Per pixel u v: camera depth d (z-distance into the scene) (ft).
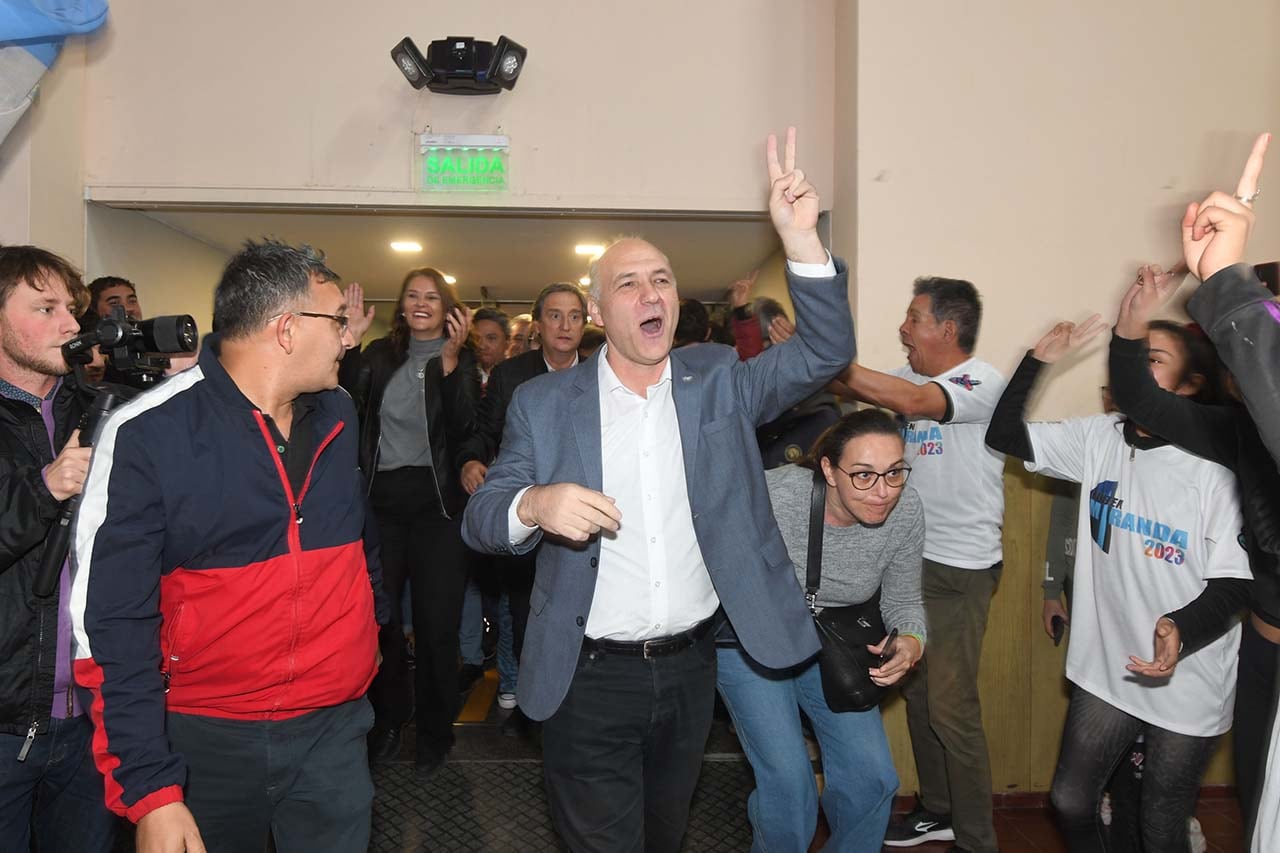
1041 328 11.07
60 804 6.07
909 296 11.01
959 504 8.81
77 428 5.68
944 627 8.82
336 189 11.92
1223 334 3.61
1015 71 11.08
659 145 12.20
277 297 5.02
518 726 11.87
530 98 12.10
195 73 11.82
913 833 9.36
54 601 5.61
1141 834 7.18
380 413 10.23
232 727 5.11
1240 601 6.26
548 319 11.00
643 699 5.90
